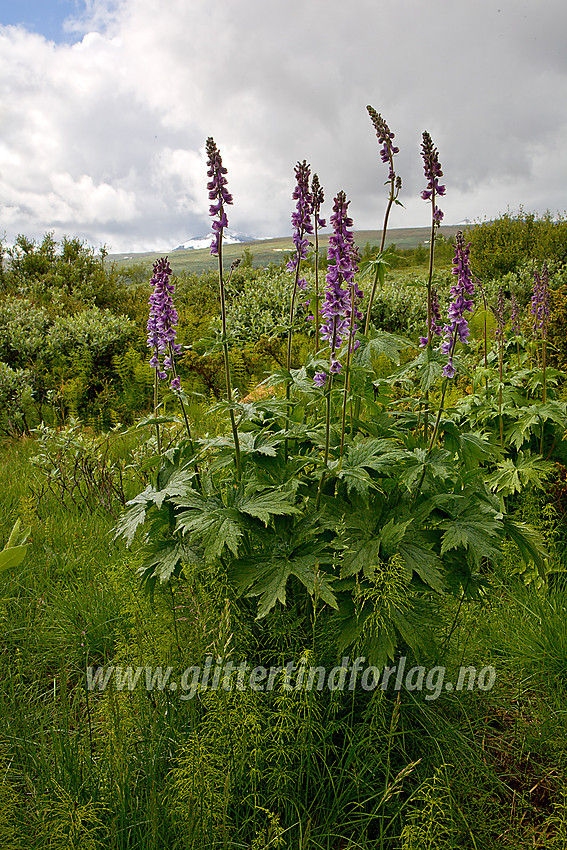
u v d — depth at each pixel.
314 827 2.11
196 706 2.44
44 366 9.42
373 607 2.24
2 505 4.99
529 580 3.55
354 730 2.34
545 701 2.84
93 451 5.31
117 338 10.13
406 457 2.56
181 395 2.81
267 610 2.13
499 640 3.16
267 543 2.33
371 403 3.03
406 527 2.25
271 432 2.85
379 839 2.04
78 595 3.53
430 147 2.60
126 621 3.06
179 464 2.78
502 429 4.22
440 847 1.94
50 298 14.47
